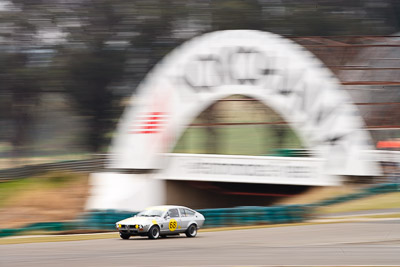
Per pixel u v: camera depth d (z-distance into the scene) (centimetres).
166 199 5331
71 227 3725
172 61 5516
